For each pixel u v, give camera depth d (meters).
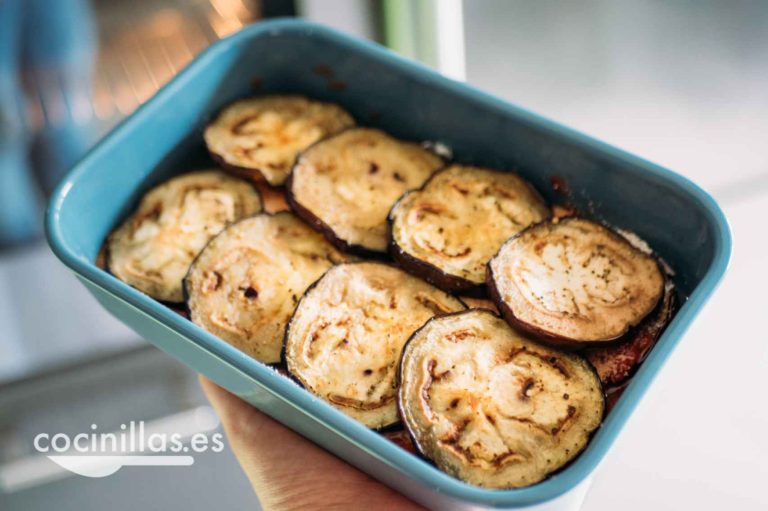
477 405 0.52
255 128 0.64
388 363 0.54
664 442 0.75
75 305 0.91
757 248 0.79
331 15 0.83
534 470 0.50
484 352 0.53
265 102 0.65
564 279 0.56
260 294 0.57
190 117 0.63
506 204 0.59
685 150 0.81
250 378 0.51
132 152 0.61
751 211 0.80
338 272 0.56
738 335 0.77
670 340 0.50
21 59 0.91
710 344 0.76
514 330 0.54
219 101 0.64
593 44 0.81
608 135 0.81
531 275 0.55
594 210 0.59
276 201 0.63
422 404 0.52
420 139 0.63
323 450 0.58
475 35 0.81
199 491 0.87
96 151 0.59
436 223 0.58
